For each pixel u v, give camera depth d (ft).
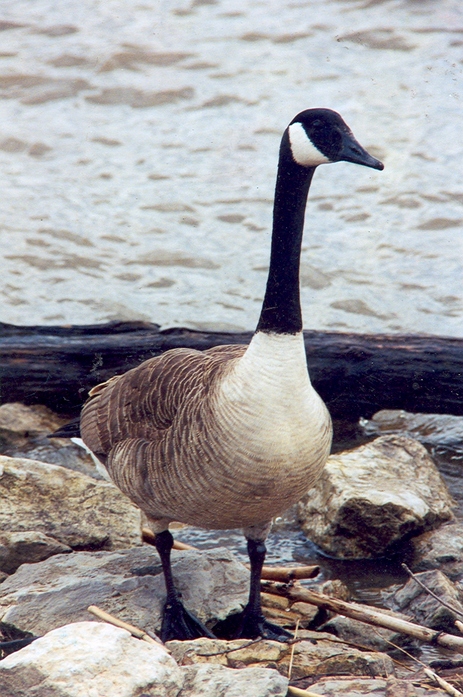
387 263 59.72
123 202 67.26
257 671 24.09
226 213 65.67
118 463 29.68
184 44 87.35
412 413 47.09
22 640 27.12
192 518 28.73
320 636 28.68
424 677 25.80
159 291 57.72
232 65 83.97
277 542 36.88
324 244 61.77
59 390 45.52
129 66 84.69
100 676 22.58
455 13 89.97
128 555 32.50
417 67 81.46
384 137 72.23
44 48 87.66
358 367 43.96
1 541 33.12
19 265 60.13
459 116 74.69
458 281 57.62
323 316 54.39
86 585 30.30
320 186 68.23
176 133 75.20
